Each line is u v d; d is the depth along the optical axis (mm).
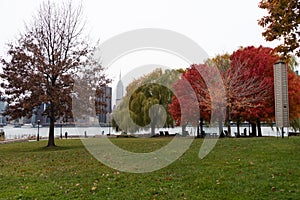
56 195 6047
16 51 17438
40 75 16719
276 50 10000
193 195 5781
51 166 9438
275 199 5332
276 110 13742
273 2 9461
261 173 7027
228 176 6973
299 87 20984
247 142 13320
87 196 5930
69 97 16609
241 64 22328
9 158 12086
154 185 6543
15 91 16984
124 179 7133
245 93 20906
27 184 6969
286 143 12055
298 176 6586
